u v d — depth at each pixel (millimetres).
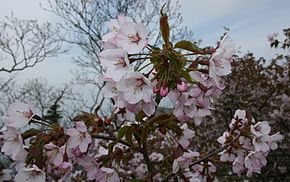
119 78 273
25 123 329
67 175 346
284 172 1448
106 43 294
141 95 274
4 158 675
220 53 287
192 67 294
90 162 347
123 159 373
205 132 1710
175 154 399
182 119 320
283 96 1560
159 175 557
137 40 285
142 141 348
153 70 299
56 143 321
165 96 282
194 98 311
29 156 324
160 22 281
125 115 340
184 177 401
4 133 329
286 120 1594
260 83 1727
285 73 1622
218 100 1709
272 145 442
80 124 322
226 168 1248
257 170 441
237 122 432
